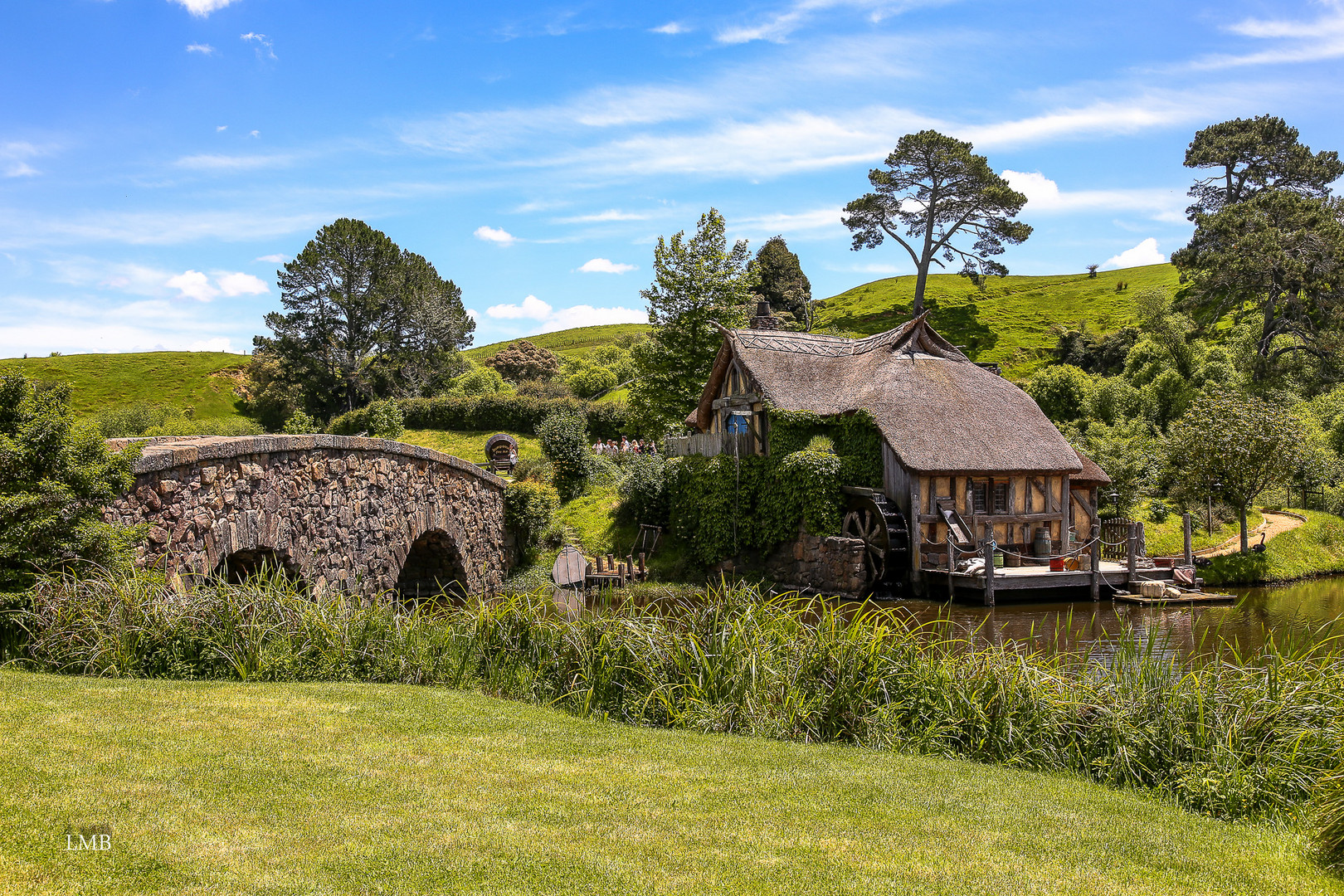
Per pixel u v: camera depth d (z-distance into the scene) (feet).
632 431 180.86
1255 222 215.31
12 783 19.01
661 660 32.50
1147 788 25.93
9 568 32.27
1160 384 173.06
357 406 252.83
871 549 87.97
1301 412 157.38
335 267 247.50
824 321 320.70
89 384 261.65
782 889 16.39
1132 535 85.25
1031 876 17.74
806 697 31.55
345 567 55.77
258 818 18.30
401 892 15.40
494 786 21.42
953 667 31.99
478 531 84.28
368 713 27.63
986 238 249.96
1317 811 20.66
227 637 33.81
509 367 292.20
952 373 99.91
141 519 36.78
